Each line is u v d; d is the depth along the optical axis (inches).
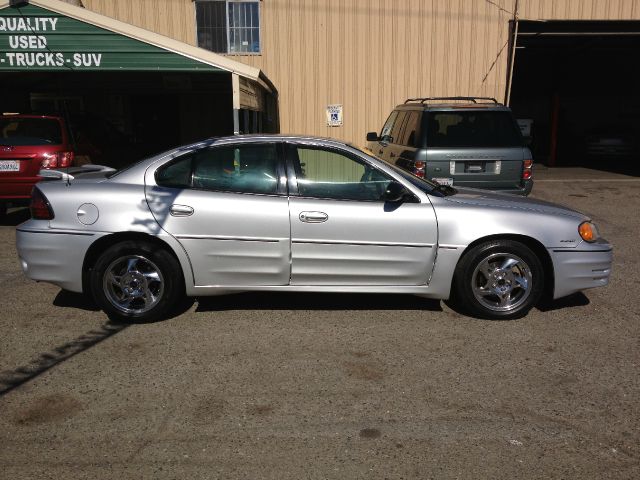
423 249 213.9
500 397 166.2
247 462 137.0
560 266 217.9
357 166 217.3
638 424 153.3
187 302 239.5
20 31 375.6
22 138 355.9
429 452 141.1
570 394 168.1
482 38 578.9
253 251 212.2
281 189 214.5
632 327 217.0
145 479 131.0
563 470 134.6
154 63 381.7
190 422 153.3
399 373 179.9
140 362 186.7
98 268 211.5
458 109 340.2
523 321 221.5
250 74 382.6
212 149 217.0
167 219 209.5
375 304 237.5
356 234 211.9
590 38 692.1
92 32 377.4
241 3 565.9
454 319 222.5
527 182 337.4
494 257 216.7
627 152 823.1
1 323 217.0
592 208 459.5
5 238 350.3
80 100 629.9
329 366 184.4
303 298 244.4
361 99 585.3
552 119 775.1
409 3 571.2
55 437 146.5
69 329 211.9
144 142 664.4
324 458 138.6
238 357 190.4
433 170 333.4
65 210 210.2
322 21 571.8
